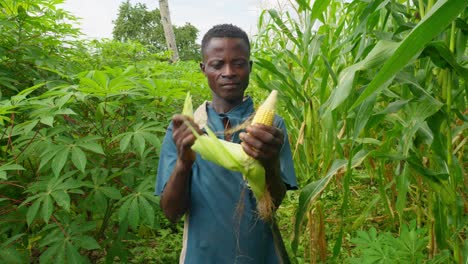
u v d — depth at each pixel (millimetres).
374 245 2184
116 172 2855
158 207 2705
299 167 3391
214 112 1854
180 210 1759
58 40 3812
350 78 1668
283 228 4105
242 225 1759
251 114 1810
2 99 3098
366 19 2369
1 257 2283
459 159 2816
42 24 3764
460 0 797
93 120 3080
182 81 3605
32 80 3430
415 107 2041
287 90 3148
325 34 3049
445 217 2152
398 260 2123
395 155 2145
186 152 1556
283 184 1672
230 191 1780
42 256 2318
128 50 6543
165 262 3676
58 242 2389
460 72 1707
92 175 2664
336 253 2459
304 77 2896
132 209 2490
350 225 3758
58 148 2395
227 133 1686
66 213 2672
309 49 2879
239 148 1540
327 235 3912
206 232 1771
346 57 3174
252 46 4363
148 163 2887
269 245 1833
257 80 3100
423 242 2227
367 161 3424
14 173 2834
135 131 2615
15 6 3578
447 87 2000
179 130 1541
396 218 3553
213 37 1767
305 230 3660
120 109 3131
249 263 1750
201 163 1836
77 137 3148
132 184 2756
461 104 2596
